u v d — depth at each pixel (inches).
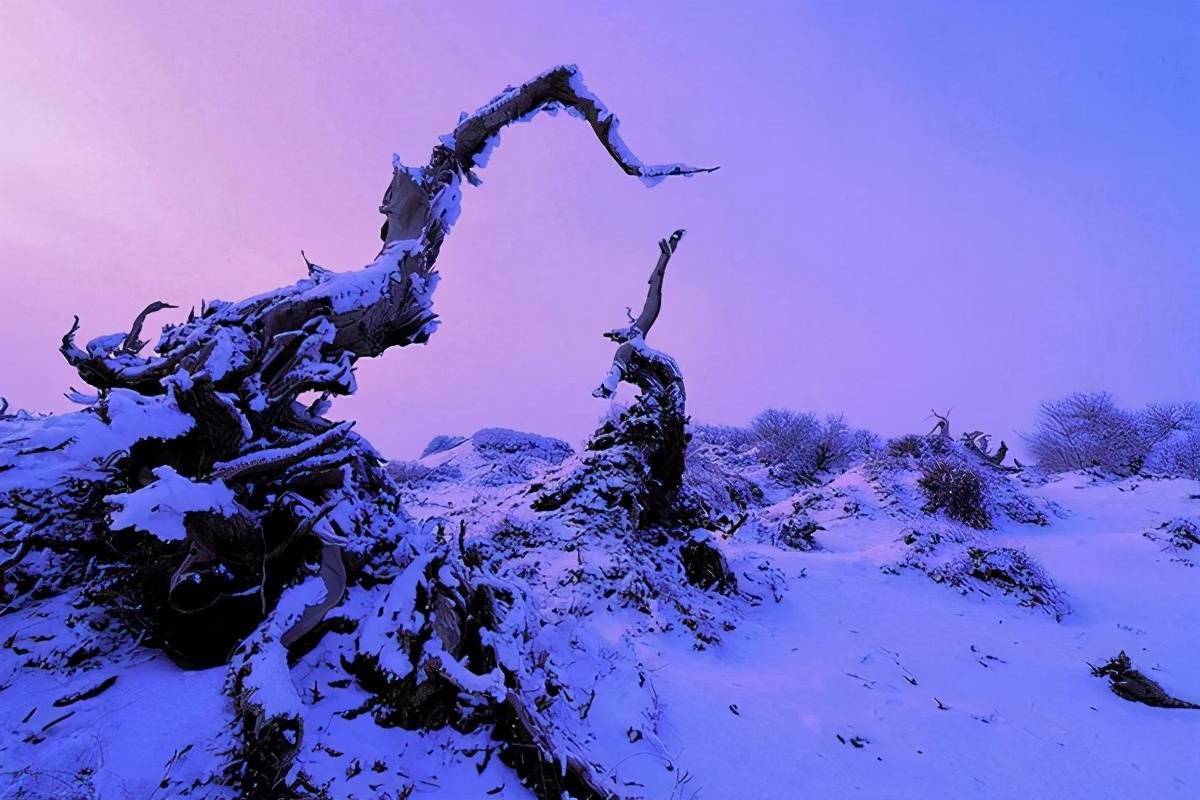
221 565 190.1
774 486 1269.7
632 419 565.3
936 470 872.3
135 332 262.1
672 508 552.4
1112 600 518.0
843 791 238.8
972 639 426.9
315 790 155.6
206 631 187.6
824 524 799.1
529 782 189.5
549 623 321.4
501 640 218.2
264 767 156.3
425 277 311.0
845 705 317.4
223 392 226.8
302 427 258.8
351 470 263.7
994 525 776.9
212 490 192.2
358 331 281.7
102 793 138.6
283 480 225.0
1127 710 329.4
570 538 487.5
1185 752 285.1
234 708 170.4
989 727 303.9
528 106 326.6
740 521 595.8
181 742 158.7
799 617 458.9
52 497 211.0
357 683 196.7
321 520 221.9
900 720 305.4
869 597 503.8
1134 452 1273.4
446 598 209.9
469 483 1089.4
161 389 251.0
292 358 250.1
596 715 252.2
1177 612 483.5
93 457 185.0
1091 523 799.1
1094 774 265.3
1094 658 398.6
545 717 208.2
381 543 246.2
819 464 1427.2
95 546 205.6
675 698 297.7
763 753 259.6
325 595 207.3
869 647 406.0
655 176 328.8
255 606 196.7
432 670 191.9
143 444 204.4
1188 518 708.7
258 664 173.8
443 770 182.2
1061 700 338.3
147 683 177.3
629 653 331.9
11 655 173.2
